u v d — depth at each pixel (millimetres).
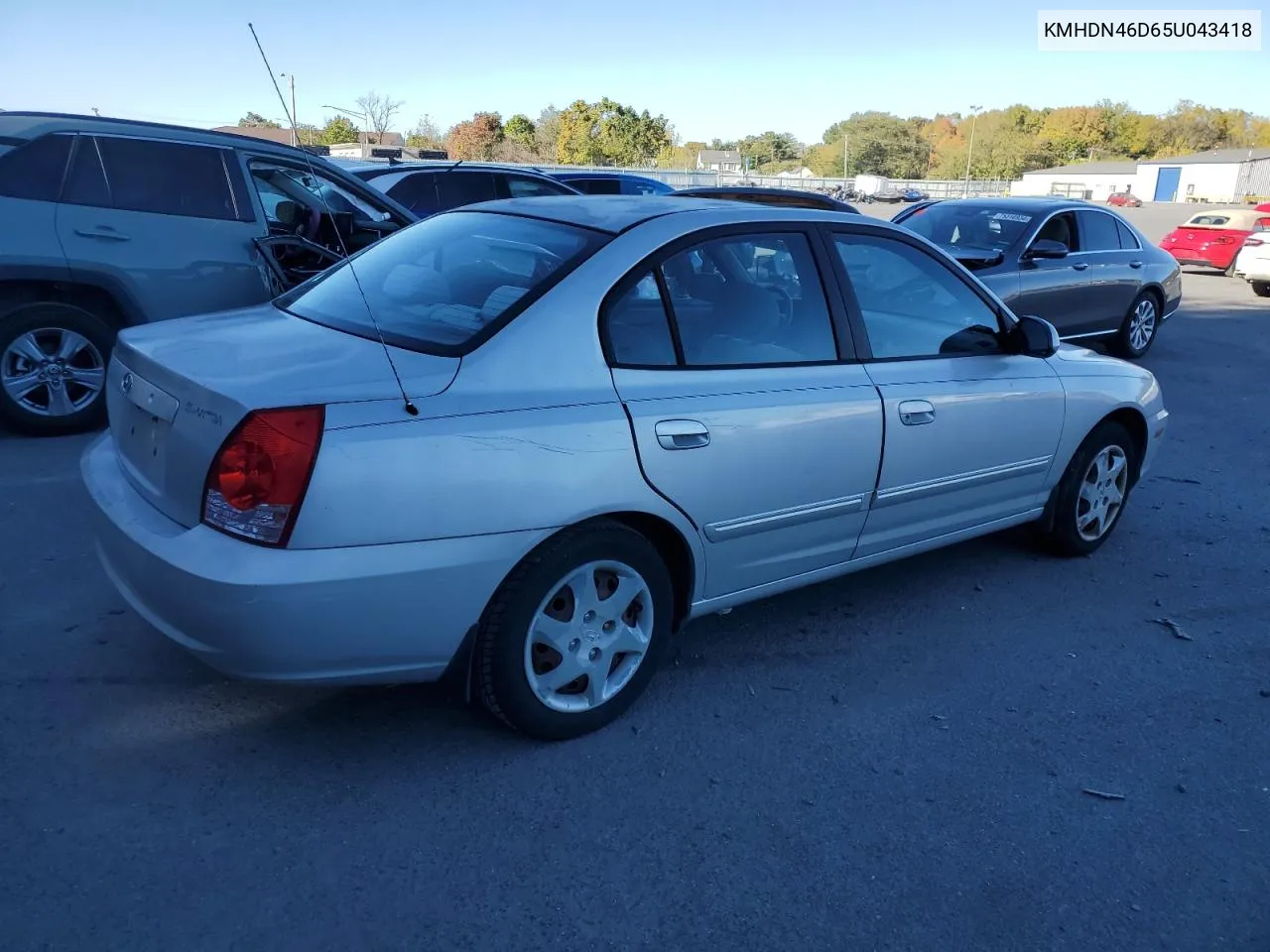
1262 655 4391
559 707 3354
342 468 2785
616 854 2900
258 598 2746
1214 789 3402
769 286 3824
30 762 3119
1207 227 23734
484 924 2609
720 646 4199
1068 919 2764
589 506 3166
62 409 6418
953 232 10164
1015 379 4605
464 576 2979
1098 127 116750
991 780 3375
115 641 3867
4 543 4684
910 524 4324
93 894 2605
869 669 4078
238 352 3199
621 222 3598
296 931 2539
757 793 3223
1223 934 2746
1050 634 4492
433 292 3514
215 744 3279
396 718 3488
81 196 6277
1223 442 8062
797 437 3693
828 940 2635
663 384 3414
